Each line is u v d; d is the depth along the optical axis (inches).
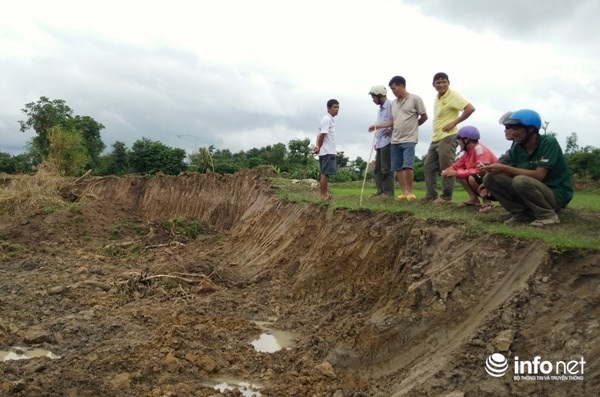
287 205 572.4
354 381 269.3
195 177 935.0
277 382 276.1
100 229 777.6
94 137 1998.0
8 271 547.8
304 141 1306.6
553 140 299.1
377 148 472.1
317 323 349.7
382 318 293.9
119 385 265.1
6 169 1801.2
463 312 265.9
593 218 302.7
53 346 333.4
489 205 354.9
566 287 238.4
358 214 413.1
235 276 494.6
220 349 316.8
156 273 500.1
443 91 405.1
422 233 327.6
